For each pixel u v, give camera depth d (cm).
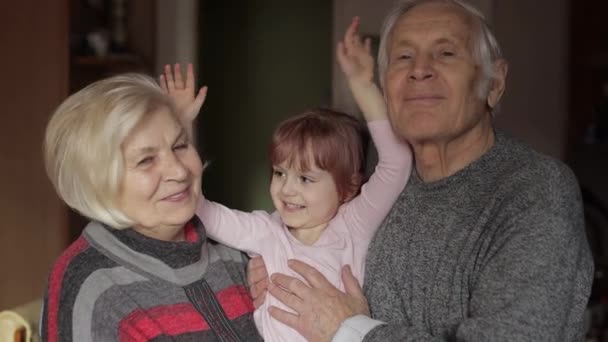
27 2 318
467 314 124
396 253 139
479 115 134
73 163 122
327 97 513
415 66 133
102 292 120
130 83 128
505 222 121
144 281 126
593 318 284
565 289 112
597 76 373
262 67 521
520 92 394
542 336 108
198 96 151
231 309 138
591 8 370
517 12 389
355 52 148
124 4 386
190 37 409
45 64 317
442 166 139
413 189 144
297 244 151
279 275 143
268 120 524
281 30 517
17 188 323
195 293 132
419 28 135
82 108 122
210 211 151
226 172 529
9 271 327
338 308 135
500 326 110
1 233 327
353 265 149
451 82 131
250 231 154
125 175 122
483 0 380
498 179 129
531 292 110
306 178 150
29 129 320
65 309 119
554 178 123
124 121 120
